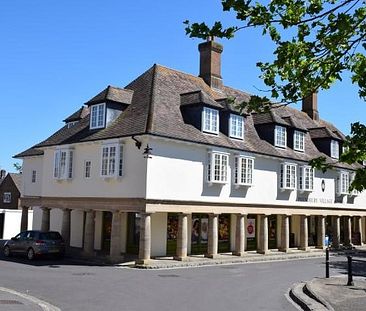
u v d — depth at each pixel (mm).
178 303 12938
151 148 23172
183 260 24109
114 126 25438
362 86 5113
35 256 24172
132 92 27438
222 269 22016
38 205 31078
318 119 43031
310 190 33344
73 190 27266
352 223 41250
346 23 4738
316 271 22328
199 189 25469
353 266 25219
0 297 12750
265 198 29906
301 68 5391
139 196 23078
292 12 5055
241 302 13570
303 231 33281
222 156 26734
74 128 29391
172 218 27031
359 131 5180
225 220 30281
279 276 20062
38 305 11781
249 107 5734
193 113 26531
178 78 29453
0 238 36562
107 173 24734
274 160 30969
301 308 12992
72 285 15586
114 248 23531
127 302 12812
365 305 13117
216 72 32531
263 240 29703
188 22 5180
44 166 29953
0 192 53188
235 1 5000
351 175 38406
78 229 30531
